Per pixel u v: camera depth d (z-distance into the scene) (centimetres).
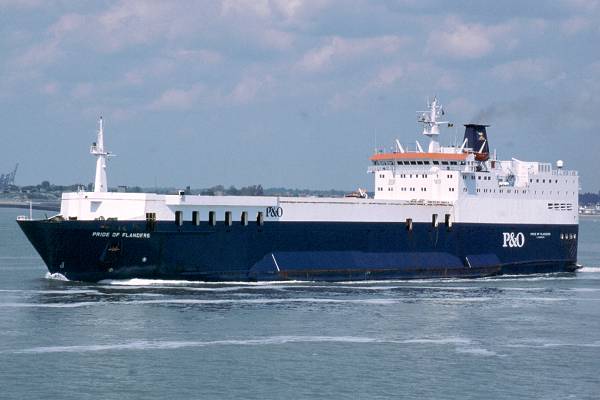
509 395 18525
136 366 19925
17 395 17950
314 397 18162
